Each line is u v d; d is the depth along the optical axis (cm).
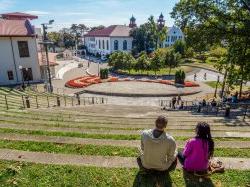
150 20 9531
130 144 717
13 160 577
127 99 3609
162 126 474
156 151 482
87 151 639
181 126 1050
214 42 2380
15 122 998
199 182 484
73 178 495
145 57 5728
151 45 9625
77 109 1828
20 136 768
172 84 4575
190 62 7781
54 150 647
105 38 9738
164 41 10156
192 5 2322
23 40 3781
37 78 4022
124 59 5847
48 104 2025
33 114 1270
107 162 575
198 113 1861
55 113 1379
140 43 9562
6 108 1582
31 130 843
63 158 595
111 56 6084
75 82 4456
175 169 527
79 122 1087
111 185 473
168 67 6519
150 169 508
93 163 570
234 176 512
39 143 695
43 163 563
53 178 495
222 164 549
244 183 486
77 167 542
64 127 925
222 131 901
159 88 4238
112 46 9488
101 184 476
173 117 1415
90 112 1658
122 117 1347
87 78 4956
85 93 3900
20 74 3872
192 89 4231
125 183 480
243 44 2283
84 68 6769
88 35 11612
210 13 2277
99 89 4034
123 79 5053
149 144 479
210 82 4928
